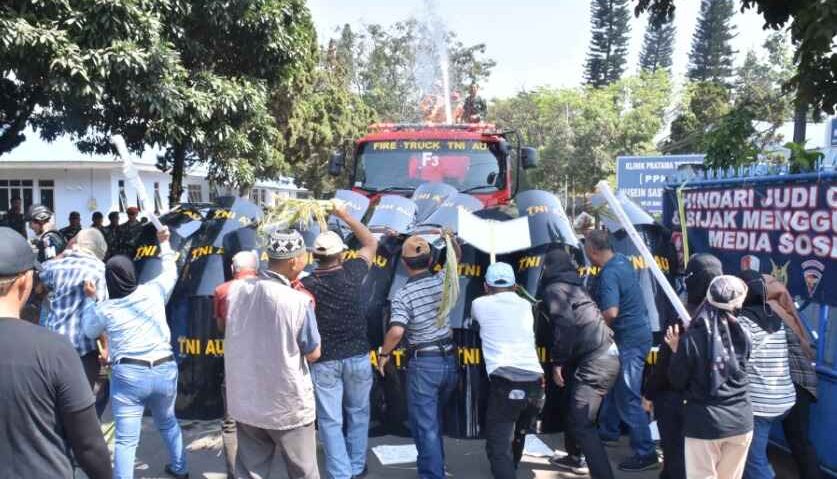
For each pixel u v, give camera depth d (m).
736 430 3.41
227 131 11.08
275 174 20.23
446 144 8.39
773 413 3.78
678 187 6.07
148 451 5.31
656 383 4.16
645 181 11.98
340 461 4.26
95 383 4.76
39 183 21.94
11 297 2.19
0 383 2.05
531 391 4.32
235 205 6.04
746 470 3.85
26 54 8.39
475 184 8.26
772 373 3.79
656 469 5.01
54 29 8.37
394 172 8.34
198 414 5.59
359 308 4.39
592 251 5.05
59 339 2.17
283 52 12.00
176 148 12.95
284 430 3.61
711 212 5.61
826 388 4.47
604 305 4.87
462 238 4.73
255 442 3.76
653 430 5.61
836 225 4.33
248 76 11.92
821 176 4.44
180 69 9.95
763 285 3.86
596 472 4.41
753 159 6.40
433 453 4.47
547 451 5.50
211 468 5.00
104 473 2.22
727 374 3.37
